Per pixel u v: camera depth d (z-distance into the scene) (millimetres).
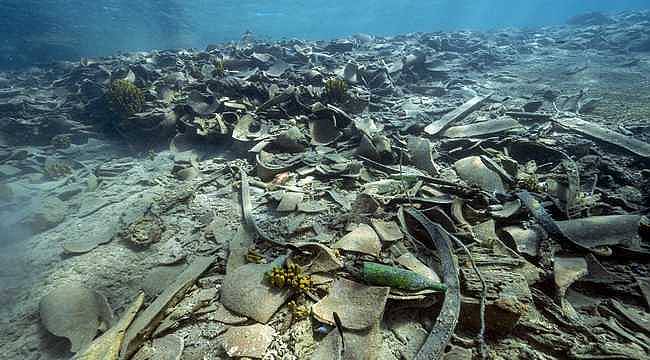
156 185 8117
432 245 4758
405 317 3762
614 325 3518
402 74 15250
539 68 17984
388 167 7480
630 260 4375
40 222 6844
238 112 10719
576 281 4082
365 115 11234
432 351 3201
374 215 5367
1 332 4320
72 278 5152
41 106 13828
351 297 3859
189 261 5262
